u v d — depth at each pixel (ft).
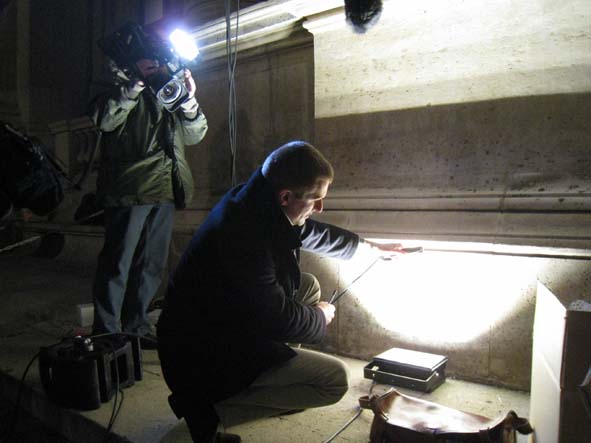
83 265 19.89
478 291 8.25
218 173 13.44
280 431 6.75
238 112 12.85
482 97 8.36
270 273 5.90
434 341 8.70
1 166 6.49
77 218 19.03
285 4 10.50
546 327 5.60
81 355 7.72
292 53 11.69
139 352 8.66
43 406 8.14
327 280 9.91
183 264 6.17
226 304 5.88
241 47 12.48
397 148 9.28
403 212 9.01
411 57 9.05
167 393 8.17
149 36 8.86
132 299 10.02
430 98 8.87
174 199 10.00
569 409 4.80
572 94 7.60
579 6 7.51
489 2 8.23
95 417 7.34
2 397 9.12
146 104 9.49
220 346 5.97
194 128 9.72
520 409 7.28
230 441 6.26
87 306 11.94
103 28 28.40
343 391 6.38
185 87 9.01
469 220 8.27
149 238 9.92
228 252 5.79
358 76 9.70
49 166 6.96
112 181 9.28
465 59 8.50
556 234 7.47
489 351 8.18
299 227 7.77
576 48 7.55
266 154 12.35
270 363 6.00
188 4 15.39
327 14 9.86
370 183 9.62
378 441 6.11
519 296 7.88
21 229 23.93
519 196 7.98
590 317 4.69
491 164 8.30
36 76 27.55
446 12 8.64
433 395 7.79
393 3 9.04
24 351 10.32
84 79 29.12
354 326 9.60
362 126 9.69
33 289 15.98
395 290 9.06
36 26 27.55
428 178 8.93
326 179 5.97
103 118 8.89
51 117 27.89
